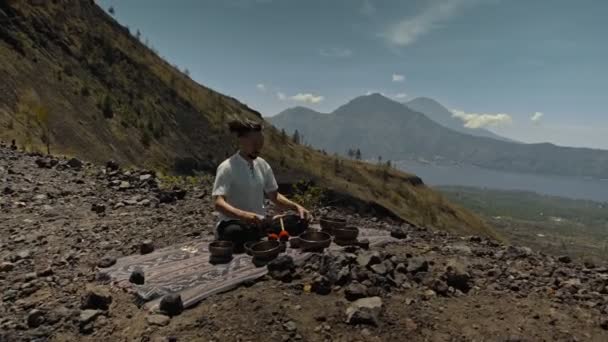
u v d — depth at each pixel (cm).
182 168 11619
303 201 1266
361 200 12888
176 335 370
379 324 397
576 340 389
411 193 18038
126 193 1116
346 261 496
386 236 729
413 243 710
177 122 14050
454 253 669
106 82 12494
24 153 1634
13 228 746
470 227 17062
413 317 415
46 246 647
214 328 380
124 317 408
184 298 424
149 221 819
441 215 16875
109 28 16400
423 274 516
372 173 19212
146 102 13475
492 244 789
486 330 400
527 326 410
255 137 578
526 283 531
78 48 12850
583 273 611
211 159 13488
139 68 15112
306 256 538
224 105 18100
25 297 466
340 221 663
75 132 8662
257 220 541
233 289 456
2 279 518
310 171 15812
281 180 13962
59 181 1182
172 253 575
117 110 11256
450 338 385
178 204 1015
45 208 897
